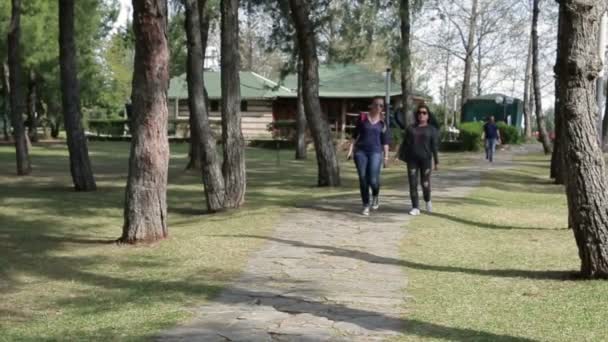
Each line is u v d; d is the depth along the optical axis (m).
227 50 13.52
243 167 13.68
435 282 7.36
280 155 34.78
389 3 23.80
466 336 5.43
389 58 25.05
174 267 8.34
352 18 23.50
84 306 6.71
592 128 7.08
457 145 36.69
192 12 13.52
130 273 8.14
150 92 9.77
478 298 6.64
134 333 5.68
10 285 7.68
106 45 48.84
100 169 25.28
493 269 7.96
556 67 7.23
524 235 10.20
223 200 13.47
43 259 9.09
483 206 13.26
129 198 9.98
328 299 6.68
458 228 10.77
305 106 17.89
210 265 8.38
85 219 12.96
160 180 9.98
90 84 41.41
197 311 6.33
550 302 6.41
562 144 7.35
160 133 9.91
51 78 38.59
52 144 43.91
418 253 8.92
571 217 7.32
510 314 6.04
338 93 45.12
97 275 8.10
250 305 6.52
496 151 36.25
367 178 12.09
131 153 9.98
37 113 50.09
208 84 49.75
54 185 19.27
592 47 7.01
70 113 17.64
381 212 12.37
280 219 11.76
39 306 6.79
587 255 7.20
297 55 26.09
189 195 16.48
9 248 9.93
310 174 22.52
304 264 8.34
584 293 6.67
